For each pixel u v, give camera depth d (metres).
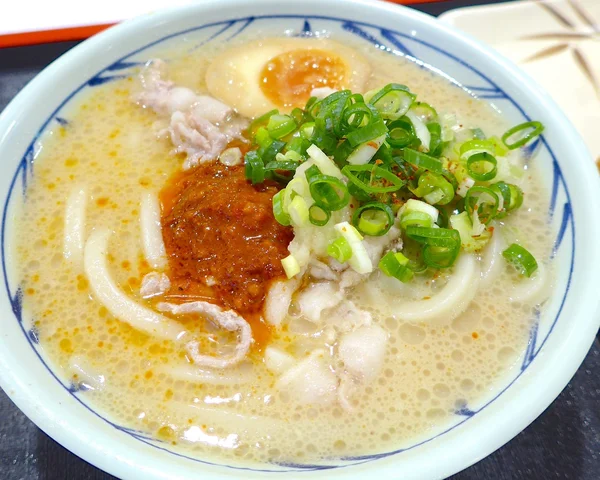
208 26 0.20
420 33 0.19
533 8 0.26
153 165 0.17
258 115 0.19
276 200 0.15
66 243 0.15
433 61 0.20
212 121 0.18
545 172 0.17
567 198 0.16
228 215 0.15
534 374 0.12
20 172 0.16
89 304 0.14
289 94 0.19
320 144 0.15
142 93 0.19
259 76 0.19
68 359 0.13
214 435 0.13
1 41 0.22
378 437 0.13
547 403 0.12
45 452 0.13
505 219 0.16
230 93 0.19
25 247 0.15
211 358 0.13
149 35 0.19
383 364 0.14
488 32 0.25
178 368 0.13
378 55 0.20
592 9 0.26
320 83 0.20
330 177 0.14
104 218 0.16
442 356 0.14
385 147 0.15
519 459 0.14
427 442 0.12
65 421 0.11
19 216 0.15
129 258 0.15
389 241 0.15
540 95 0.17
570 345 0.12
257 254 0.14
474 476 0.14
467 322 0.14
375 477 0.11
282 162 0.15
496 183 0.16
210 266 0.15
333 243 0.14
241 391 0.13
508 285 0.15
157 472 0.10
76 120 0.18
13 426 0.14
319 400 0.13
